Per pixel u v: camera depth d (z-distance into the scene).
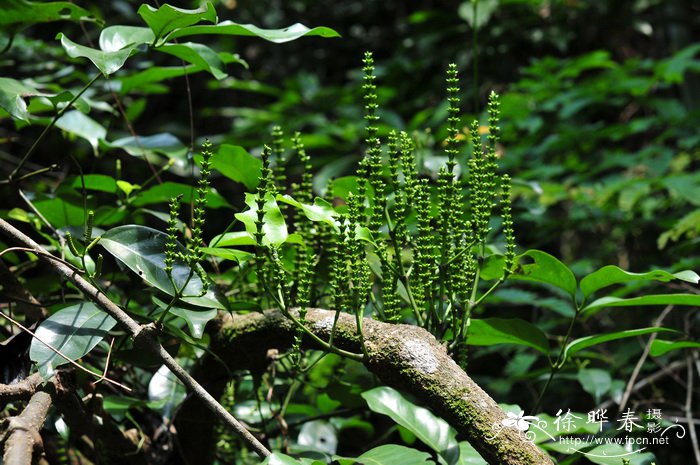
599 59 2.94
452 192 1.19
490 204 1.20
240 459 1.45
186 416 1.32
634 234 2.54
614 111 3.41
